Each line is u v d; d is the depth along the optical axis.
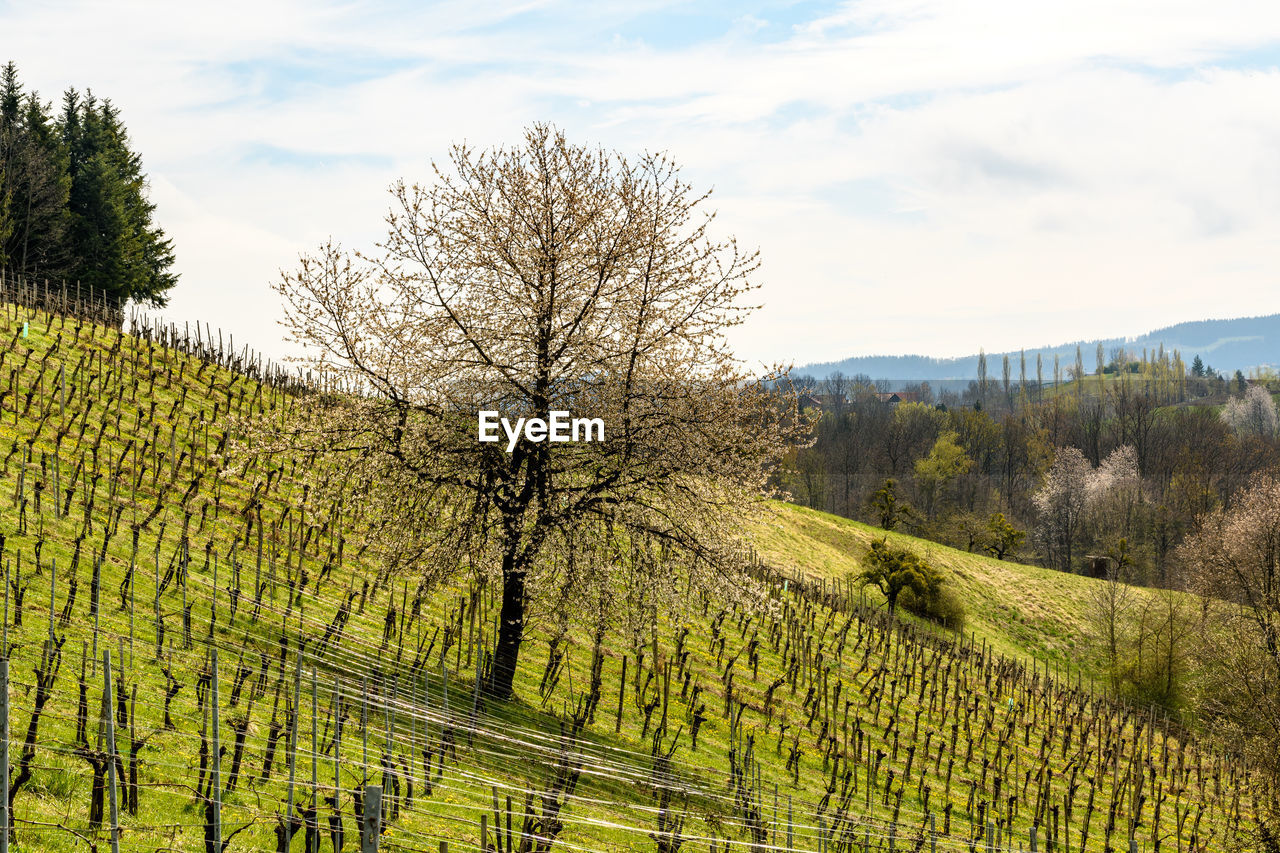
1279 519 46.69
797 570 58.50
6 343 32.34
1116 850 26.91
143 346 39.50
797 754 24.52
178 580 20.14
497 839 13.90
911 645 43.22
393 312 21.83
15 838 10.38
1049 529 112.00
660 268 21.75
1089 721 40.50
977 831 24.58
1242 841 29.53
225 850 11.58
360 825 12.86
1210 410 146.00
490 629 26.20
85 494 22.88
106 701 10.59
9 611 15.72
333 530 27.47
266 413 37.06
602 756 20.59
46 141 65.69
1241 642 40.53
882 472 134.25
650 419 21.84
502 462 21.56
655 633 24.64
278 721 15.55
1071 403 177.00
